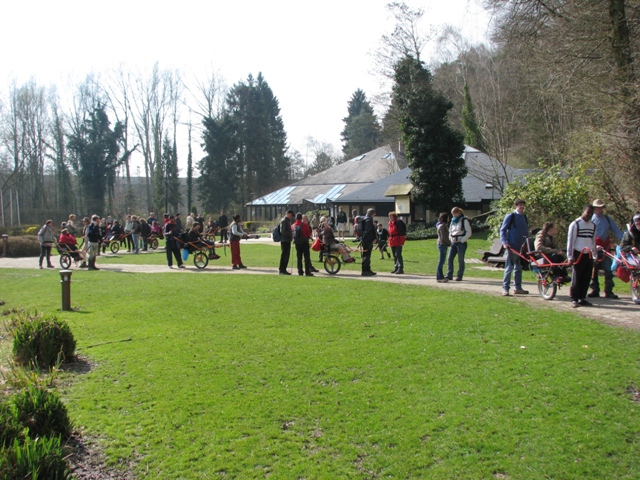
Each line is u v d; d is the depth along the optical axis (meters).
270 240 37.78
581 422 5.14
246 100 75.56
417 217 36.41
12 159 60.00
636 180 15.34
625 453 4.59
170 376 6.80
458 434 5.07
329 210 50.62
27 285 15.62
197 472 4.60
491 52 36.84
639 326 8.21
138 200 74.56
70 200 64.25
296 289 13.03
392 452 4.82
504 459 4.62
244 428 5.34
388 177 43.06
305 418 5.54
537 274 11.12
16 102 59.66
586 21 17.28
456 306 10.12
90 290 14.02
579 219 9.82
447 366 6.81
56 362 7.30
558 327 8.23
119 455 4.88
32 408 4.98
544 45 19.36
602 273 14.32
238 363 7.26
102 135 63.78
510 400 5.69
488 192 35.94
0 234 44.50
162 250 30.98
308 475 4.51
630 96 15.42
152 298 12.44
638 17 16.81
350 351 7.61
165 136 64.94
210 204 66.56
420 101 33.25
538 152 31.75
